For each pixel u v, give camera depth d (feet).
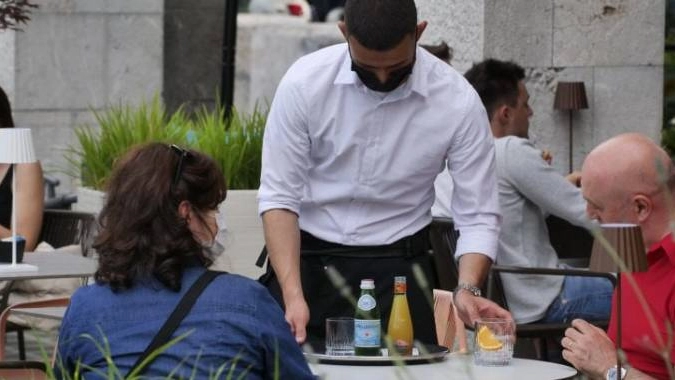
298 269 27.43
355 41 26.37
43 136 73.20
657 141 54.19
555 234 41.96
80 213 45.09
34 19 72.69
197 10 78.38
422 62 27.68
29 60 72.74
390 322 25.77
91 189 53.36
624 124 54.03
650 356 24.97
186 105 78.38
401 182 27.86
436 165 27.96
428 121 27.55
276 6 86.99
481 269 27.55
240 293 21.31
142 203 21.24
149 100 75.10
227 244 47.06
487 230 27.86
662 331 24.61
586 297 37.32
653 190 24.90
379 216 28.09
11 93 72.54
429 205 28.55
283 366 21.42
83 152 56.13
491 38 52.70
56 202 56.54
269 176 27.86
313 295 28.32
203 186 21.57
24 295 42.96
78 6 73.61
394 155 27.63
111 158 53.31
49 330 41.63
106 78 74.28
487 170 27.96
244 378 20.68
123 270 21.18
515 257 37.76
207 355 20.79
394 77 26.86
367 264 28.09
